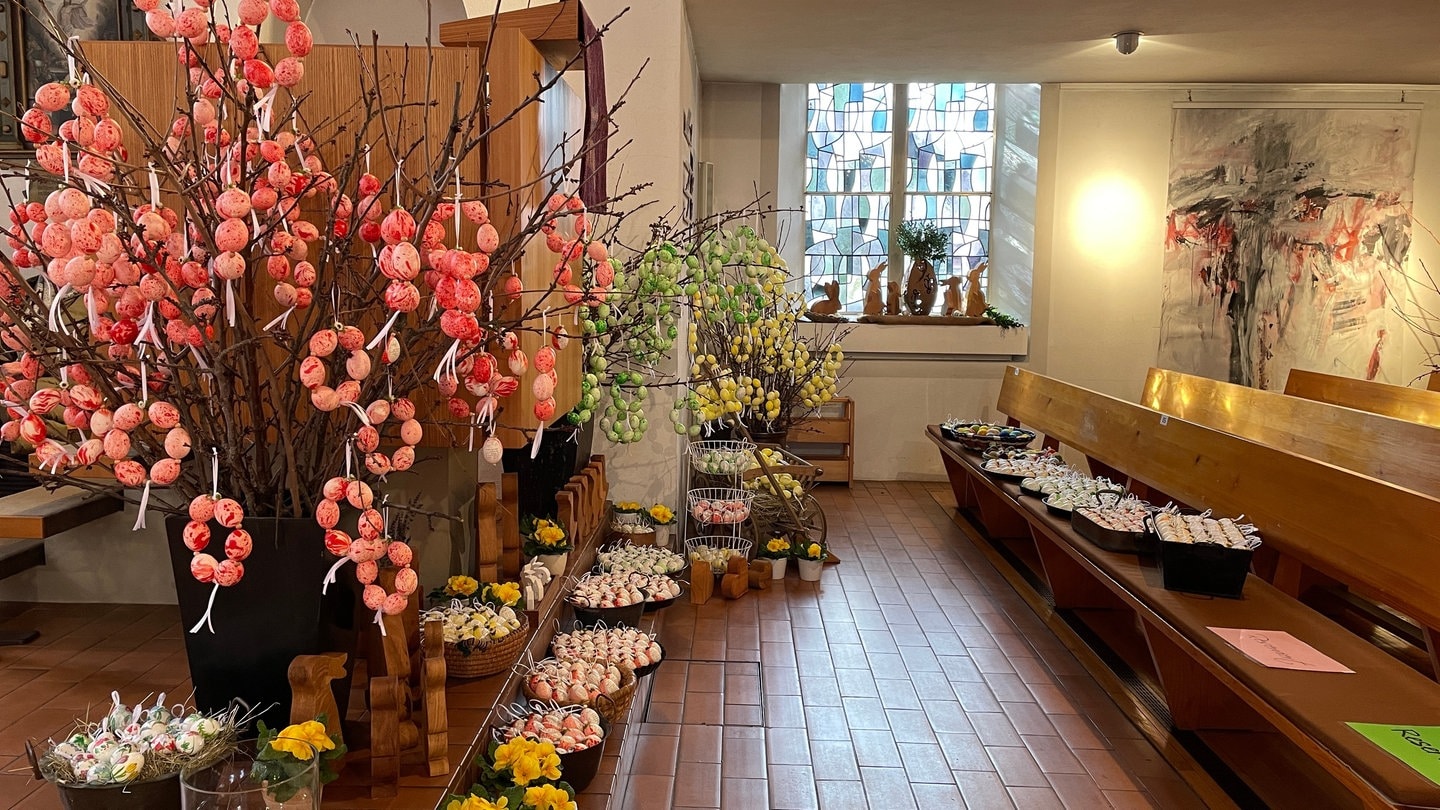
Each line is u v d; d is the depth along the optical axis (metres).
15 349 1.52
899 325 8.41
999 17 5.98
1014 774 3.29
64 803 1.53
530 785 2.17
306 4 3.49
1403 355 8.20
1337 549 3.30
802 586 5.37
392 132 1.97
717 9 5.76
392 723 1.80
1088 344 8.26
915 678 4.10
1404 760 2.24
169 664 2.41
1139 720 3.71
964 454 6.73
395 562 1.50
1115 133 8.03
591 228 2.02
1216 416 6.10
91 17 3.83
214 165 1.46
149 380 1.53
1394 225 8.09
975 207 8.90
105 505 2.80
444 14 3.54
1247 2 5.64
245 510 1.68
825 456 8.36
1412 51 6.80
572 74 3.11
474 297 1.39
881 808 3.05
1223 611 3.29
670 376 5.14
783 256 8.76
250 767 1.47
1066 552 4.54
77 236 1.24
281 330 1.60
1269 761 3.40
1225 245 8.12
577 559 3.76
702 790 3.11
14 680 2.30
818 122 8.93
